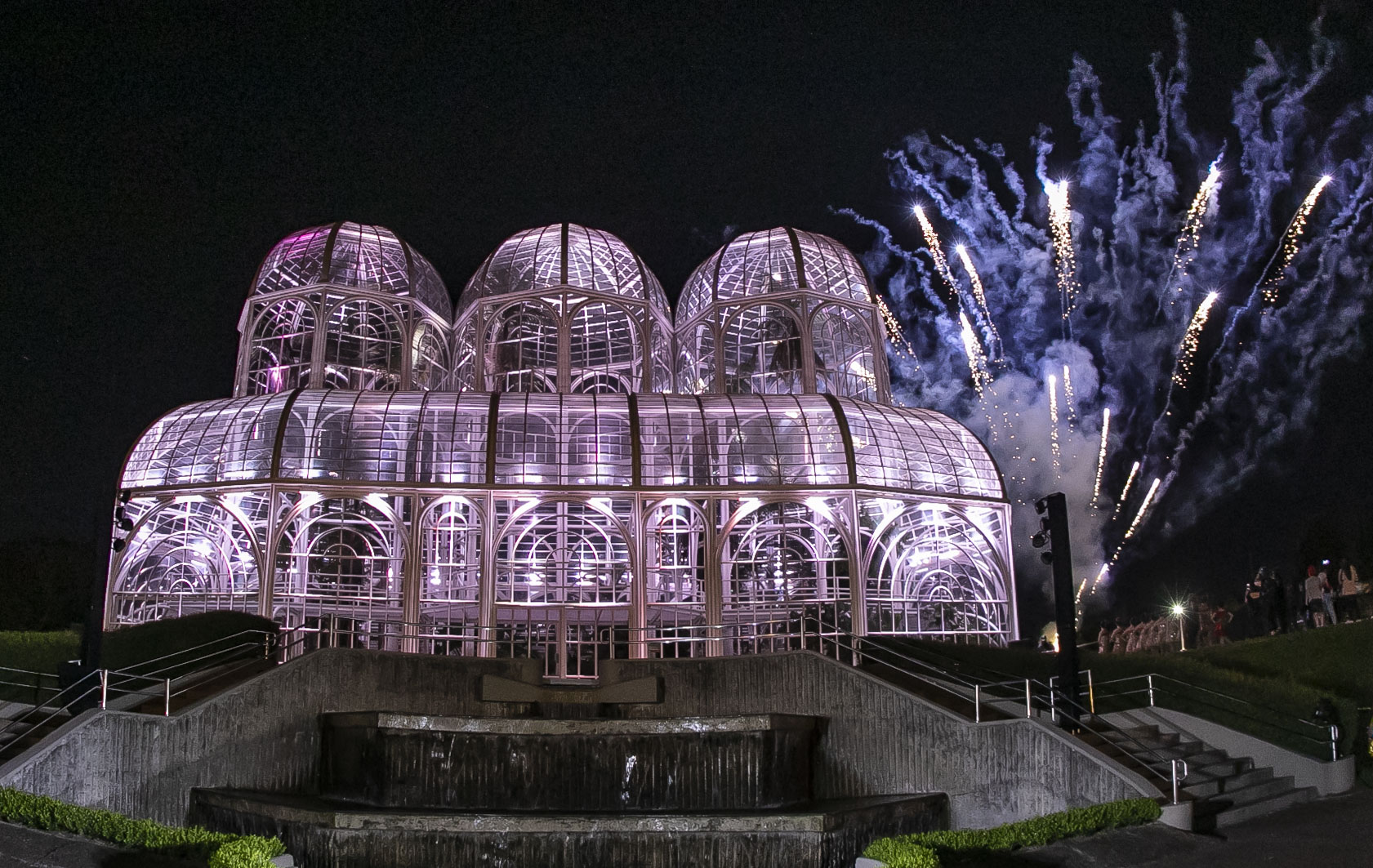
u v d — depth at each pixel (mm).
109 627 34406
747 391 46250
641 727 25156
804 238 46656
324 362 43625
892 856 17656
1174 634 41031
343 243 45688
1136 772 22531
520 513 34281
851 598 33875
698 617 38438
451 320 48188
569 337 43812
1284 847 19625
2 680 28375
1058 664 25750
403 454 34875
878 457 35969
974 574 40219
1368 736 25328
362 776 24969
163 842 18266
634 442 35281
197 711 23828
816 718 26938
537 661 30453
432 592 38312
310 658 26469
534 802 24656
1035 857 18578
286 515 34031
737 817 21344
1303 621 34594
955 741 24438
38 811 17812
